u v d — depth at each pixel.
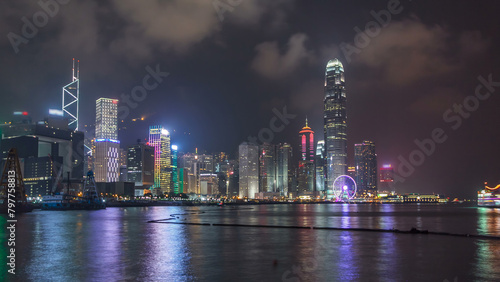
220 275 40.34
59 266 45.47
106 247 62.09
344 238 73.81
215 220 143.38
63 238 76.44
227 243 66.75
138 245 64.50
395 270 42.66
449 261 47.94
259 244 65.06
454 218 165.88
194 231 91.25
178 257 51.62
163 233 86.31
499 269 43.12
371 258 50.25
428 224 121.38
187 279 38.59
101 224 119.50
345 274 40.72
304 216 187.25
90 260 49.44
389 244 64.38
